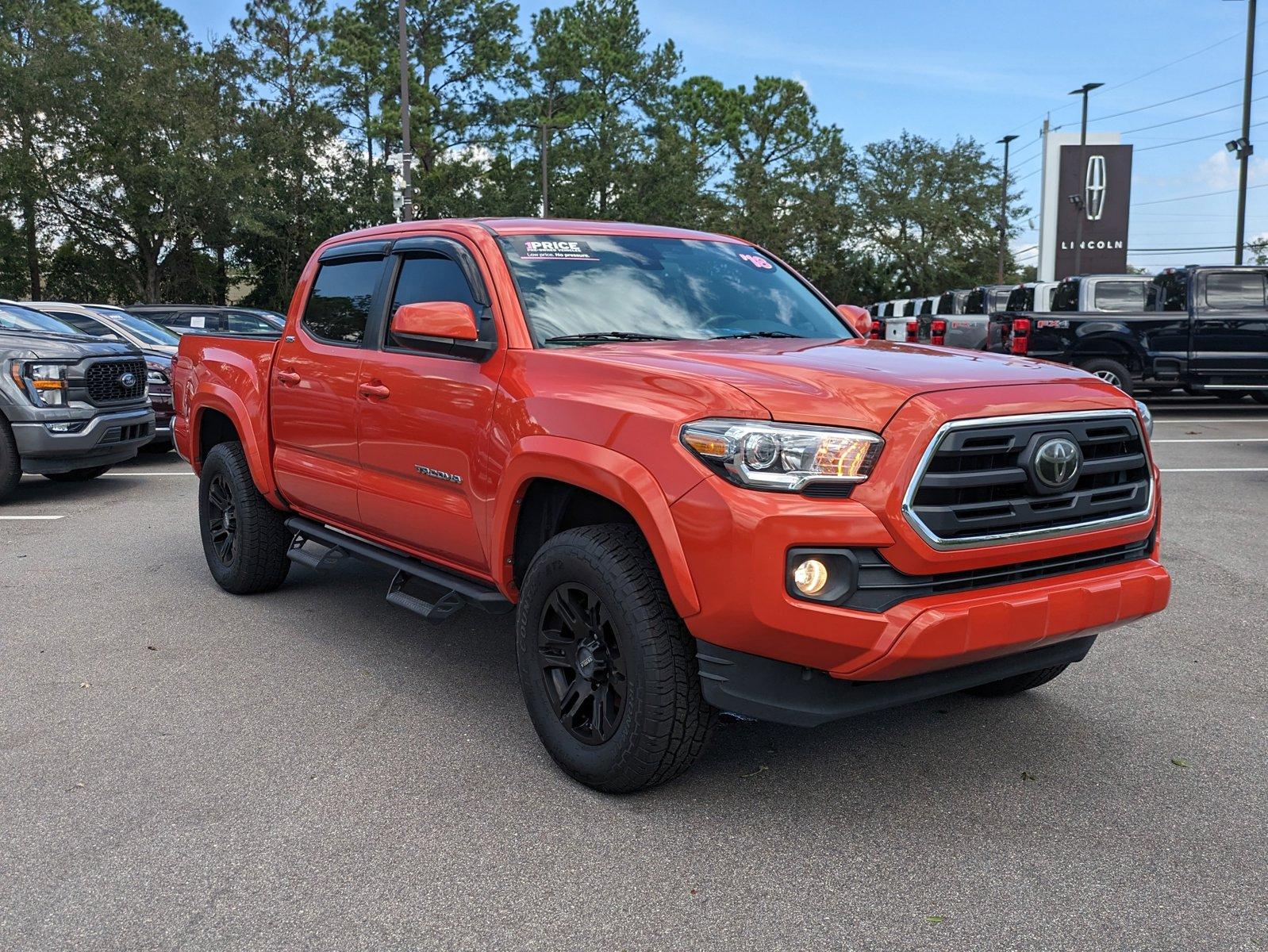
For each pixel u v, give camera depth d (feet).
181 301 148.97
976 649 9.56
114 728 13.01
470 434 12.64
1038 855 9.83
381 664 15.56
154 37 135.85
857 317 15.39
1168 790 11.21
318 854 9.89
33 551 23.20
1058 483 10.00
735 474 9.53
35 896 9.13
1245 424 46.26
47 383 28.43
